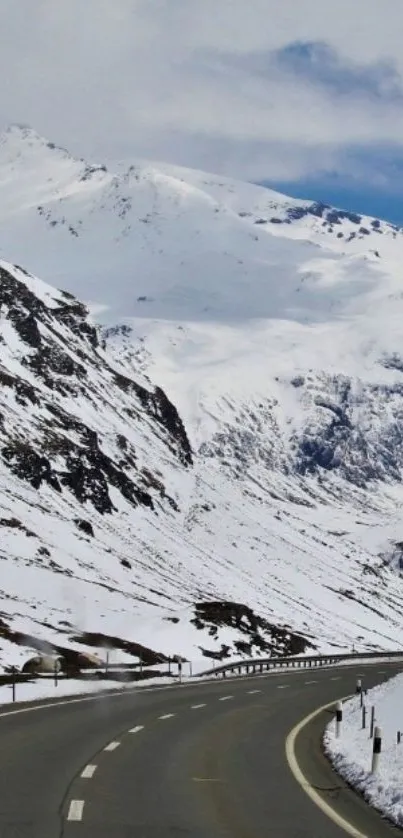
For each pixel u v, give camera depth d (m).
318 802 21.23
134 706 41.81
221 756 27.55
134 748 28.12
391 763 26.19
